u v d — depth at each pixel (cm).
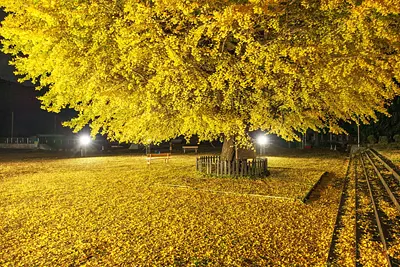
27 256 555
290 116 1046
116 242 610
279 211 799
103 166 1936
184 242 600
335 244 566
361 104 986
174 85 773
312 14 748
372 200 842
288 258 523
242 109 911
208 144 4297
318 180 1229
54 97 983
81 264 523
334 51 708
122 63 741
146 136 1100
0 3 686
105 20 731
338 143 5034
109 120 1074
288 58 780
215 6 675
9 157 2864
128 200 943
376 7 551
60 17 706
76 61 767
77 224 723
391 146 2770
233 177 1271
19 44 871
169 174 1462
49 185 1241
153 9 663
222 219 737
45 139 5228
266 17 709
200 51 754
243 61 757
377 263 468
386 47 742
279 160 2270
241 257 530
